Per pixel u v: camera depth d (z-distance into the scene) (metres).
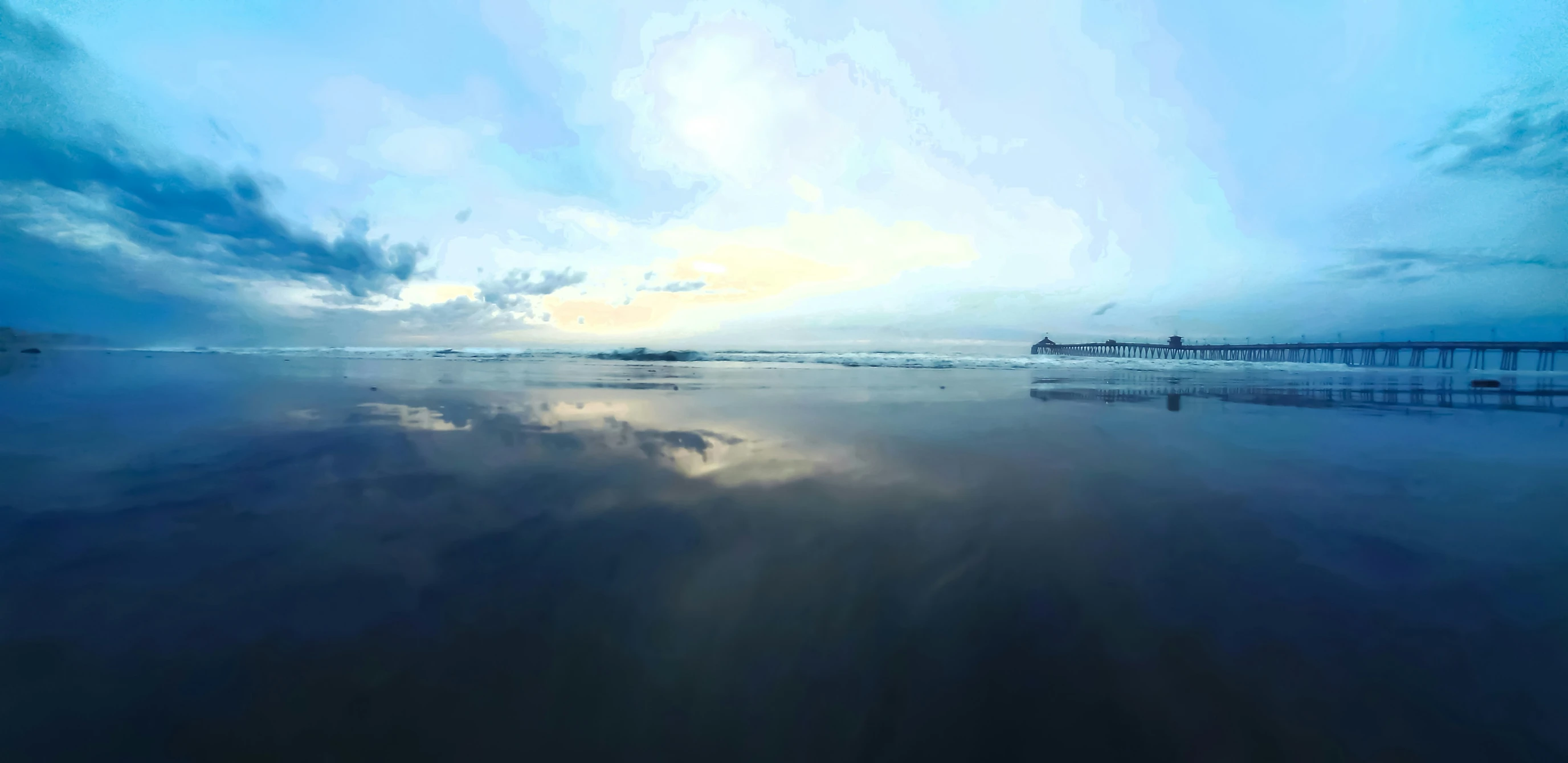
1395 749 1.30
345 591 2.06
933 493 3.46
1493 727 1.36
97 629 1.77
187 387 9.74
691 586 2.12
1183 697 1.47
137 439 5.06
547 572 2.25
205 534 2.66
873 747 1.33
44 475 3.76
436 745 1.32
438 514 2.99
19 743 1.30
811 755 1.31
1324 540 2.65
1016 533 2.74
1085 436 5.48
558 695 1.48
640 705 1.45
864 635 1.77
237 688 1.49
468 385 10.91
